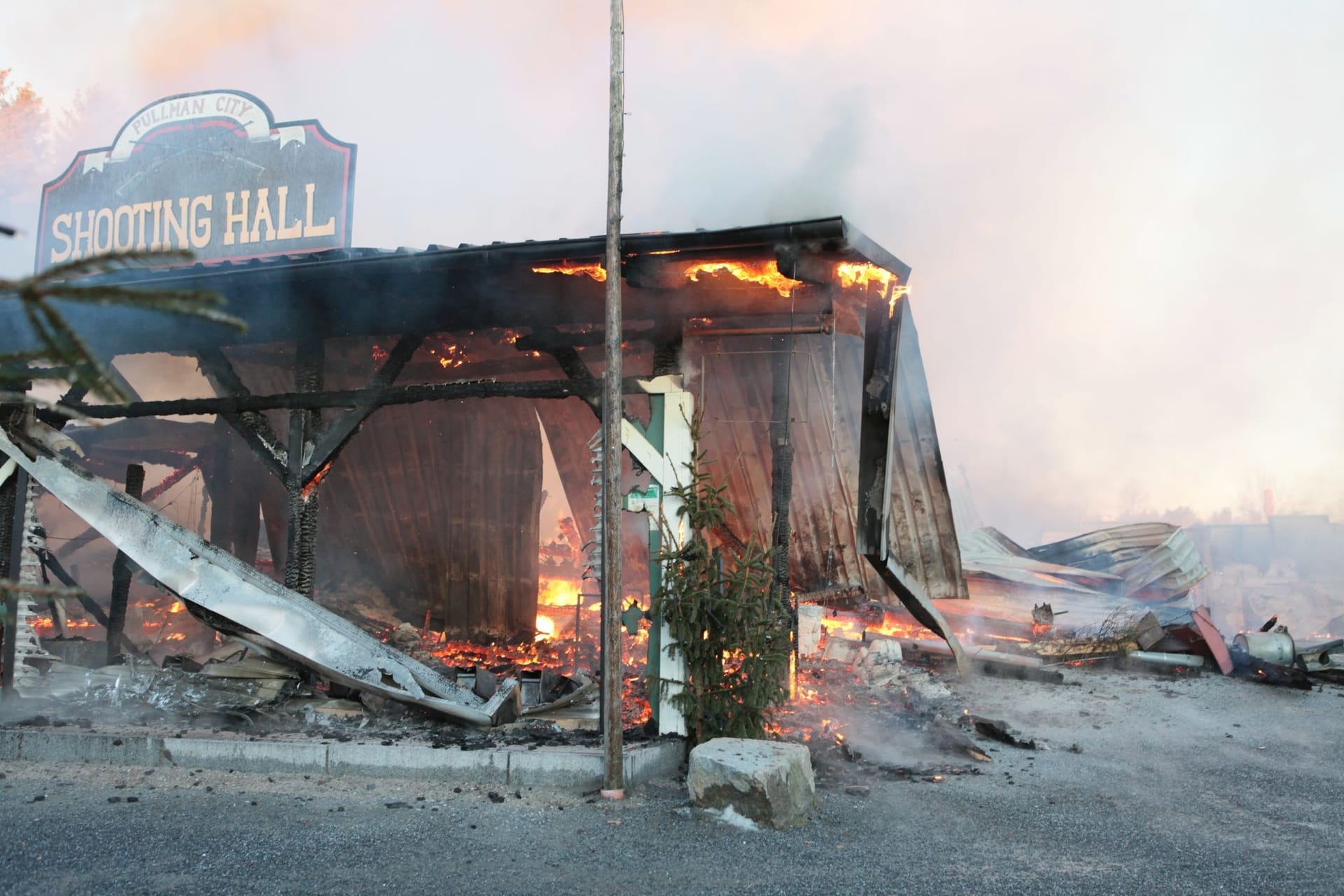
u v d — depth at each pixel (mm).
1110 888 5219
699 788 6480
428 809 6582
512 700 8422
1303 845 6074
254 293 8852
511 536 13938
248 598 8844
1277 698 10656
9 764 7707
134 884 5117
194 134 10117
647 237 7207
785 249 7102
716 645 7766
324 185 9602
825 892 5133
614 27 7051
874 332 8930
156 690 8766
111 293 1829
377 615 14000
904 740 8875
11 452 9570
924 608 10570
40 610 12945
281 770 7535
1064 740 8961
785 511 9266
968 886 5238
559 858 5648
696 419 8266
